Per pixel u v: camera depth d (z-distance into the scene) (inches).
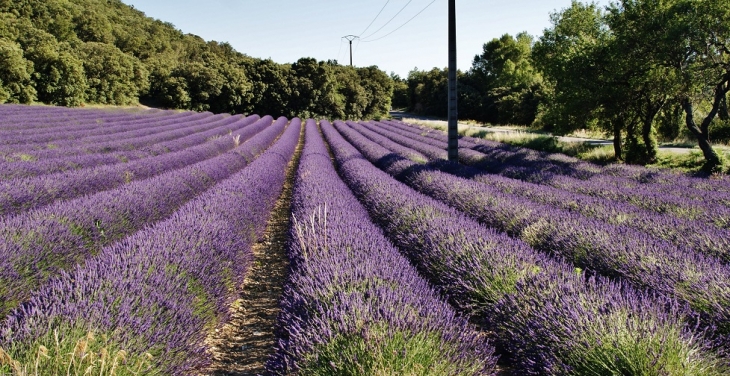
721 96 482.3
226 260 187.2
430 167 482.6
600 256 189.5
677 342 106.3
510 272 161.9
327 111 2252.7
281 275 225.5
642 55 505.4
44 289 132.6
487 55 2564.0
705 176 478.6
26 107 1358.3
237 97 2038.6
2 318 156.9
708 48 454.9
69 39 2129.7
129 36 2522.1
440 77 2721.5
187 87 1958.7
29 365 88.4
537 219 246.8
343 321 111.3
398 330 108.0
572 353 109.7
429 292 147.6
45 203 293.1
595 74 580.4
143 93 2022.6
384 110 2689.5
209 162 477.7
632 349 105.3
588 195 372.8
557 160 617.6
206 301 153.9
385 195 309.0
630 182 422.9
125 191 299.4
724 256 194.7
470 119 2170.3
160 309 123.3
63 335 98.3
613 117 611.5
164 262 153.7
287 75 2185.0
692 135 803.4
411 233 224.7
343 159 602.9
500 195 316.8
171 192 331.3
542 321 125.0
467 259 174.1
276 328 139.4
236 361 141.4
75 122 1058.1
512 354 132.4
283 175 532.7
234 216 243.3
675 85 472.4
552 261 175.5
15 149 541.6
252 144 738.2
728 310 131.5
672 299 145.3
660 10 475.8
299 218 246.2
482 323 157.1
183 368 114.4
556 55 664.4
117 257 156.9
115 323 110.0
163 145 660.1
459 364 105.2
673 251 184.7
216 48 3535.9
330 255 173.9
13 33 1582.2
